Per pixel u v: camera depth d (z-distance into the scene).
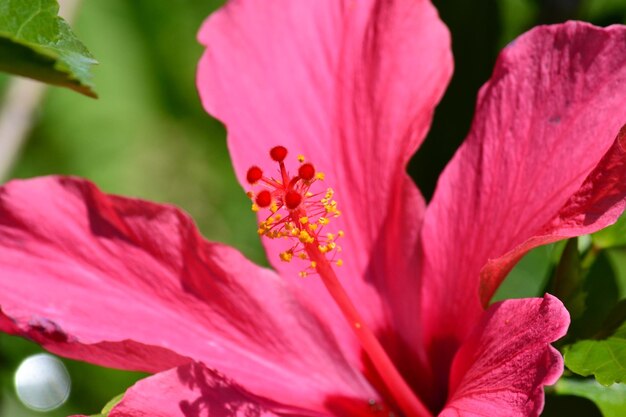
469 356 0.43
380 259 0.46
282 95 0.46
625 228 0.44
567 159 0.43
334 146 0.46
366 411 0.45
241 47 0.46
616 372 0.41
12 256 0.44
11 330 0.42
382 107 0.46
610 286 0.44
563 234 0.41
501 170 0.44
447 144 0.48
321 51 0.47
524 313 0.41
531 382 0.39
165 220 0.44
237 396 0.42
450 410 0.41
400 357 0.46
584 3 0.49
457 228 0.45
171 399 0.41
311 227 0.43
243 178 0.46
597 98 0.43
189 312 0.44
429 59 0.45
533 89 0.44
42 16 0.38
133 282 0.44
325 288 0.46
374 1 0.46
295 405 0.44
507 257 0.42
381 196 0.46
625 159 0.41
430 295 0.46
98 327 0.43
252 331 0.45
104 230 0.44
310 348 0.45
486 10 0.48
